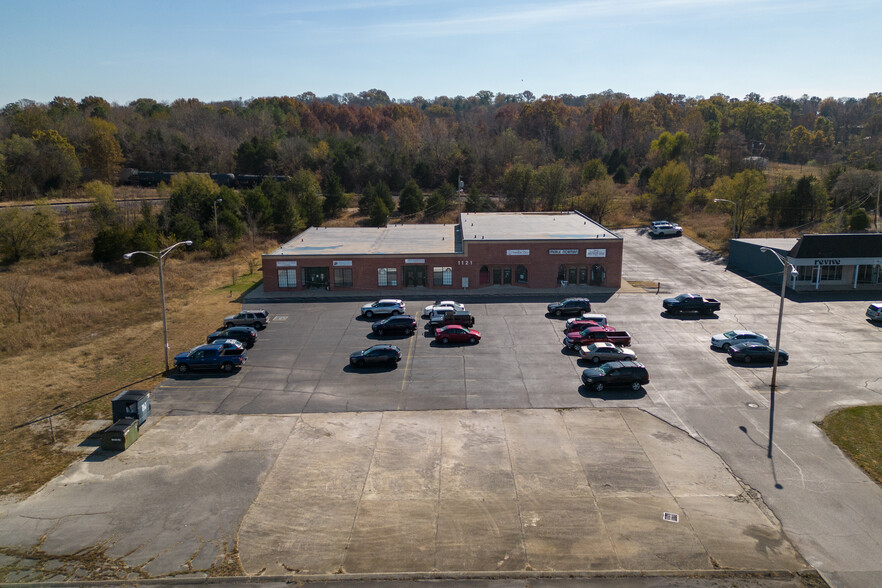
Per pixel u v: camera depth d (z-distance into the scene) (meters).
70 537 22.67
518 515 23.61
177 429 31.02
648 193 108.19
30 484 26.19
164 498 25.05
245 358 40.06
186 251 79.56
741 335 41.28
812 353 40.53
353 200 119.62
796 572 20.44
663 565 20.83
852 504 24.11
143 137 143.88
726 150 136.75
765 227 85.62
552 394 34.59
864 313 49.50
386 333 45.34
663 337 44.22
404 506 24.27
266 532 22.84
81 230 85.75
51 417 32.69
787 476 26.06
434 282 59.03
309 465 27.39
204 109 183.50
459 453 28.22
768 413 31.88
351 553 21.62
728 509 23.86
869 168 99.69
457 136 173.12
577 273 59.16
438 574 20.48
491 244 58.19
